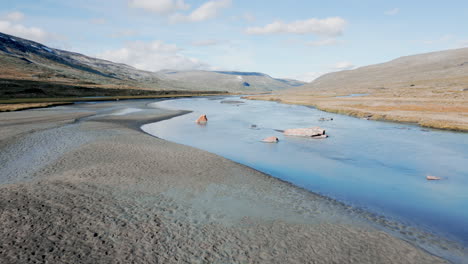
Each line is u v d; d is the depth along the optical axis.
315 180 19.34
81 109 70.12
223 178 18.95
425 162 24.09
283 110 76.75
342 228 12.56
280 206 14.79
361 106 75.38
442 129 41.44
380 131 40.03
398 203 15.65
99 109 70.94
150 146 27.73
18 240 10.80
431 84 193.38
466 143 31.66
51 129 36.94
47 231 11.54
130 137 32.34
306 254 10.51
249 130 40.91
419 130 40.72
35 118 49.09
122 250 10.52
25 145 27.28
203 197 15.68
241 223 12.83
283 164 23.25
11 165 20.88
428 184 18.75
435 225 13.12
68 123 43.00
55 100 98.56
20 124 41.28
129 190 16.28
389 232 12.32
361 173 21.00
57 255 10.02
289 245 11.10
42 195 15.14
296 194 16.59
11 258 9.70
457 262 10.18
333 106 79.62
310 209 14.53
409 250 10.88
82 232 11.60
